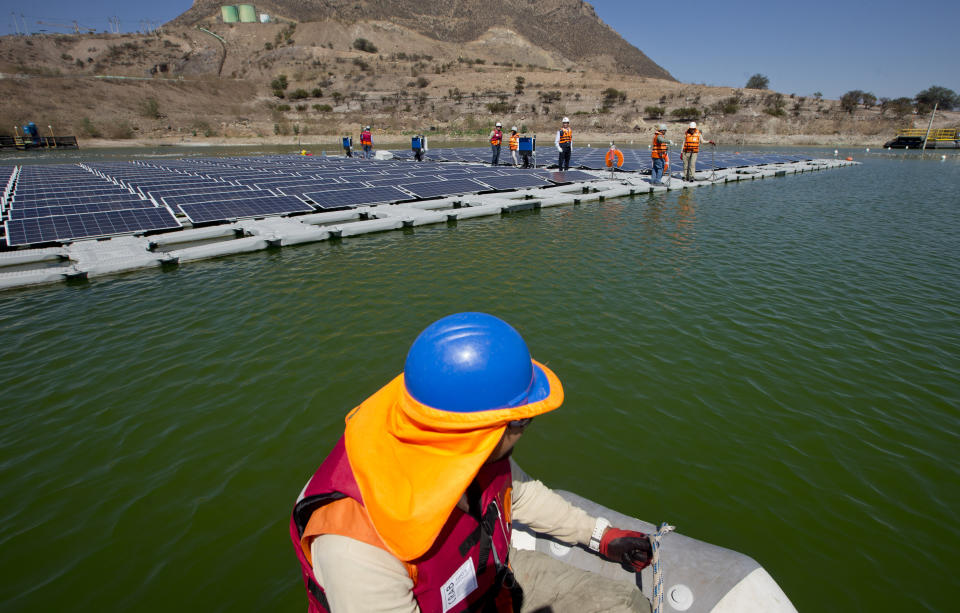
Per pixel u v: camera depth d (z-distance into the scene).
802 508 3.38
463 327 1.30
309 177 18.12
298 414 4.42
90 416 4.46
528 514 1.95
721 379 4.97
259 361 5.34
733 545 3.09
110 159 33.00
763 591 2.11
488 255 9.18
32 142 39.97
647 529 2.53
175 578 2.88
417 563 1.25
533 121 58.50
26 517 3.34
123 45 96.75
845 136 51.91
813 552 3.04
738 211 13.58
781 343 5.76
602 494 3.50
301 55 99.94
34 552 3.07
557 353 5.46
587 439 4.07
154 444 4.07
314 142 49.31
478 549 1.43
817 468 3.76
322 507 1.26
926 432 4.19
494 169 21.03
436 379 1.21
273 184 16.27
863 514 3.33
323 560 1.17
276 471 3.74
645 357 5.39
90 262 8.45
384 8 172.88
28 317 6.69
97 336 6.07
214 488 3.59
